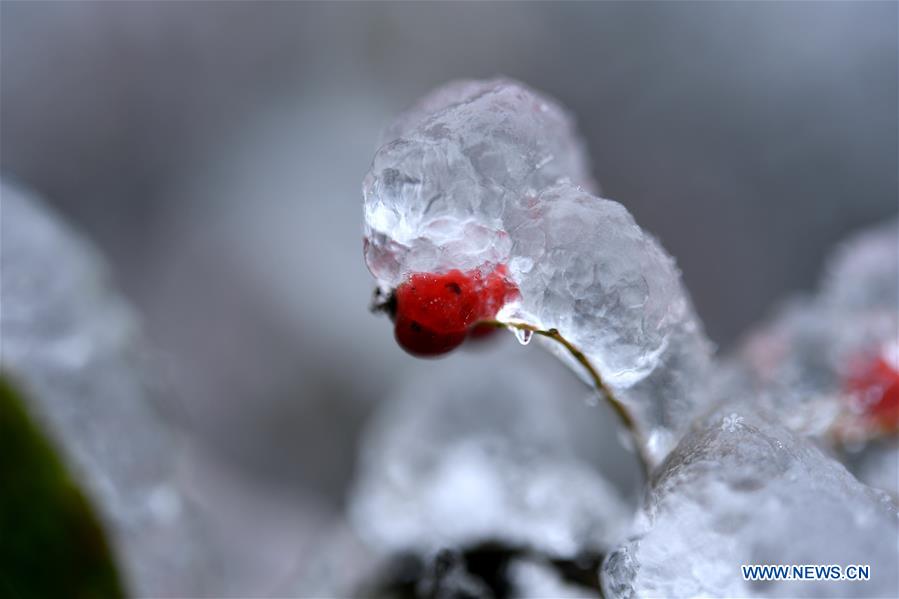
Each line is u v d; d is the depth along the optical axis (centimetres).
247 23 57
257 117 56
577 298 18
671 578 17
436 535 23
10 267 22
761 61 55
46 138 53
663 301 18
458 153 18
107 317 24
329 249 53
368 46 57
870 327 22
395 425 25
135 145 54
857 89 53
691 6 56
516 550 22
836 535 17
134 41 56
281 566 36
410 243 18
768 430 18
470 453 24
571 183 19
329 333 51
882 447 21
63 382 22
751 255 52
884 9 54
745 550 17
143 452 23
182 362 50
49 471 20
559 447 24
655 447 19
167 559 23
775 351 22
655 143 54
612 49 56
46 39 55
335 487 47
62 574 20
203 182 55
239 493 44
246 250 53
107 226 53
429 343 18
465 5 57
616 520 23
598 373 18
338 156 56
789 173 53
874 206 51
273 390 49
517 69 56
